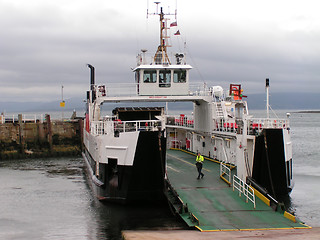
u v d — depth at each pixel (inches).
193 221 754.2
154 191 948.6
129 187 931.3
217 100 1286.9
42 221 948.0
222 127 1206.3
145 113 1288.1
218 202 856.9
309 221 927.0
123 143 924.6
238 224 743.7
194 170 1151.6
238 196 896.3
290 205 1066.1
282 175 978.1
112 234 836.6
